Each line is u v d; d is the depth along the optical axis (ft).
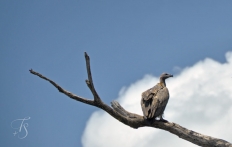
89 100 70.13
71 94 69.67
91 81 66.69
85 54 63.82
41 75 68.44
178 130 72.18
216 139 71.15
